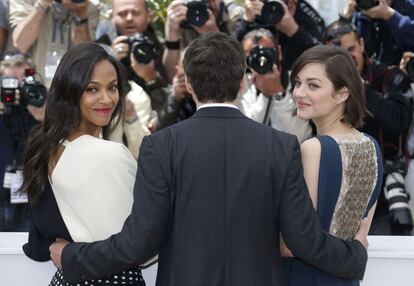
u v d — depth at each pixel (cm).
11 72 566
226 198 271
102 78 302
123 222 293
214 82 282
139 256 272
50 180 300
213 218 270
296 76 312
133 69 572
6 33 609
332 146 294
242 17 591
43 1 583
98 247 279
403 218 512
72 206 293
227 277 270
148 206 271
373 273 413
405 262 411
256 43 565
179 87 552
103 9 620
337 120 309
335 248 279
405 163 533
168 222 278
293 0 592
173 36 585
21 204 539
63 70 300
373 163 303
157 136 280
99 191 290
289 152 279
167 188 272
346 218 296
